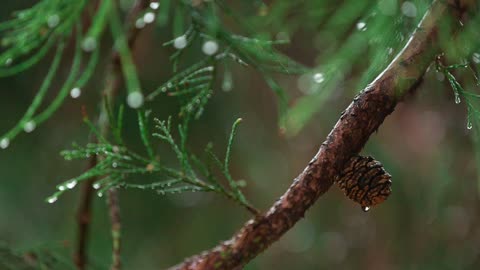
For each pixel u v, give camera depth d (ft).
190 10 3.25
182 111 3.08
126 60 2.87
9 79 5.50
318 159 2.67
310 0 3.24
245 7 3.79
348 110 2.68
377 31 2.87
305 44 4.29
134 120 5.23
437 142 4.93
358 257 5.55
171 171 2.86
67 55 5.20
